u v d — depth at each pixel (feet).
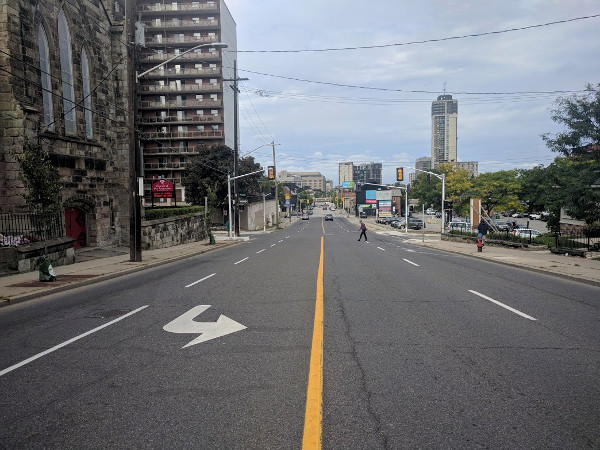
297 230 222.89
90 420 13.78
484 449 11.87
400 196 417.08
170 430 13.03
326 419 13.66
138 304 33.24
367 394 15.53
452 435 12.62
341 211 640.99
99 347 21.81
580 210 69.41
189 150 258.37
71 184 74.49
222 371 17.98
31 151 47.39
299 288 39.24
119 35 92.94
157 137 256.52
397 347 21.16
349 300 33.40
